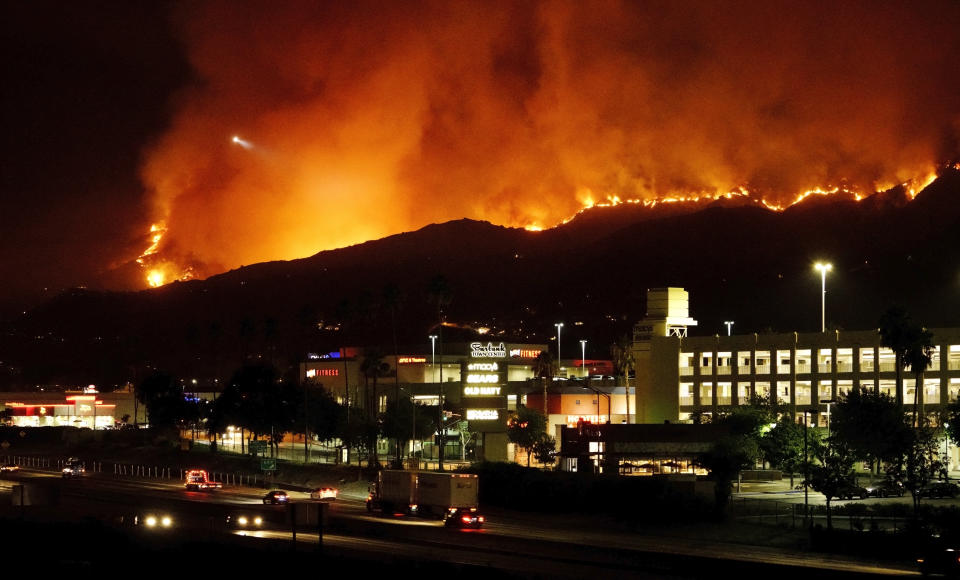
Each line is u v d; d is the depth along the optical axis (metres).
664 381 187.62
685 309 193.75
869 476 140.12
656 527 103.12
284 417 197.38
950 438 131.38
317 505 70.44
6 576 68.81
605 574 68.56
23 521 88.62
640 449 142.88
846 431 115.44
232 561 70.56
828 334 170.50
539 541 85.06
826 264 172.38
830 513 100.50
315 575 65.50
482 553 79.31
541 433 172.00
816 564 76.88
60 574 69.31
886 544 82.56
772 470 145.12
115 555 74.50
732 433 144.25
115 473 180.88
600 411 198.12
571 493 118.50
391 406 183.38
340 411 193.00
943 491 108.12
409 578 64.06
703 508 104.88
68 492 137.38
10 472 179.75
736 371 180.00
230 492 143.75
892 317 136.88
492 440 190.88
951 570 69.88
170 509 114.25
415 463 172.38
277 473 164.12
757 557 80.88
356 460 195.50
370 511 115.12
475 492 104.56
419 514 108.19
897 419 114.88
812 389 170.75
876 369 165.25
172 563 71.06
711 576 69.12
